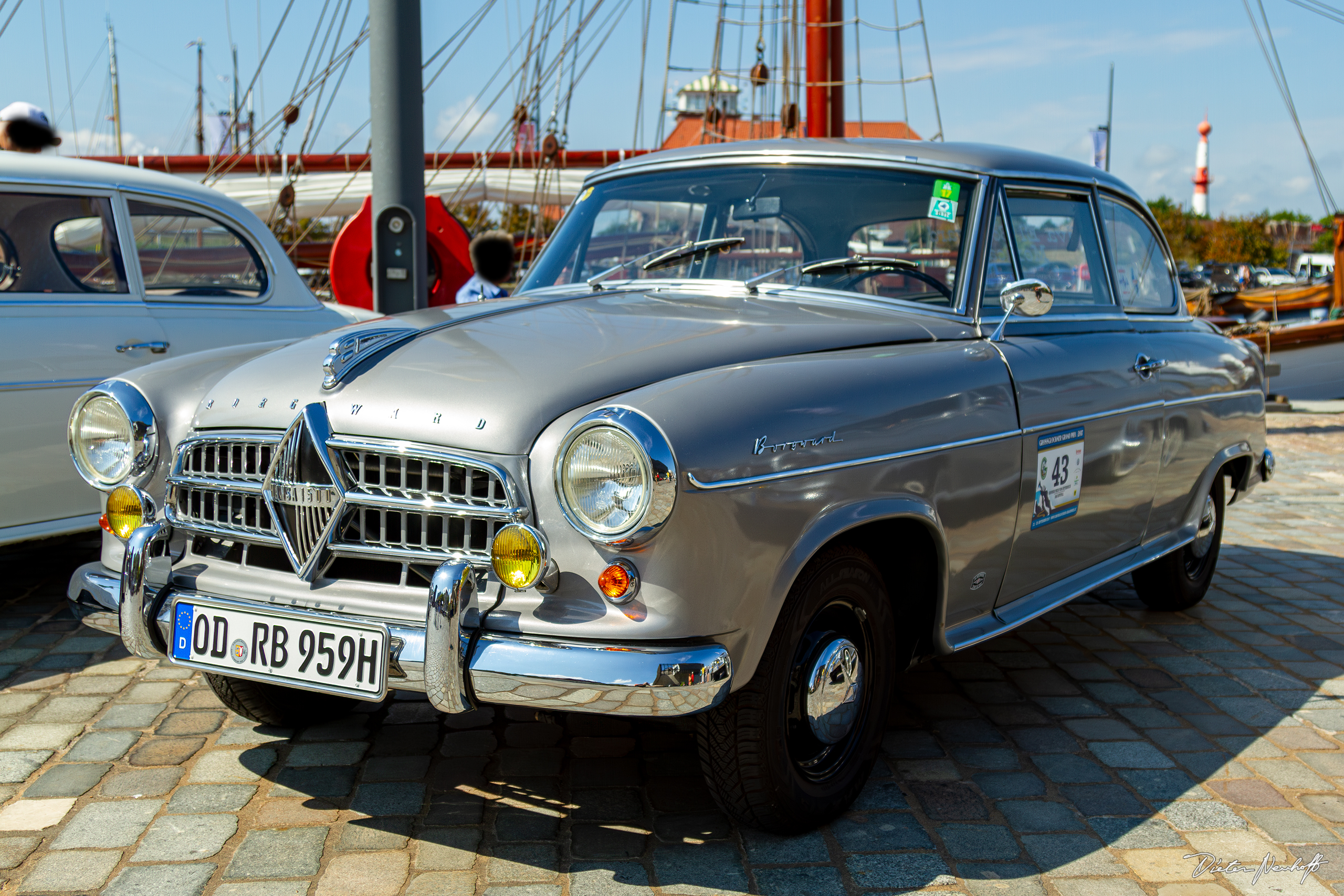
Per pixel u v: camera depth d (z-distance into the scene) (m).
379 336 2.64
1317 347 12.88
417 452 2.29
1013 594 3.25
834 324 2.89
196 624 2.50
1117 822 2.77
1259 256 58.22
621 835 2.62
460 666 2.19
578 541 2.19
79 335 4.33
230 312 4.87
